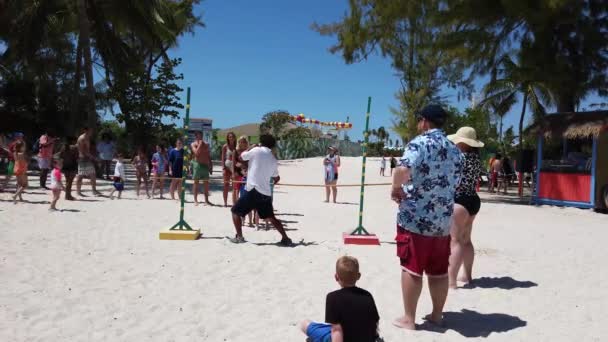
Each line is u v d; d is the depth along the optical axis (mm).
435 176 4594
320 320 4898
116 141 28062
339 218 12219
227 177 13102
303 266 6977
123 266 6645
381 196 18625
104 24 23219
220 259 7207
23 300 5133
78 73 24516
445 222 4676
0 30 23344
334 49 25797
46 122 28109
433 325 4906
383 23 24047
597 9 19906
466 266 6469
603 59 19984
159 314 4918
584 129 15930
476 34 19344
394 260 7527
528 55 19469
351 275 3865
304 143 56750
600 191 15664
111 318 4762
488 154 34000
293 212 13148
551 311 5438
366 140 8883
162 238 8516
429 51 22078
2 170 20969
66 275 6098
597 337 4699
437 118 4742
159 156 14898
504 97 24562
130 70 23938
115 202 13117
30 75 27719
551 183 17281
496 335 4695
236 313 5023
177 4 31250
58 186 11016
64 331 4410
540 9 17625
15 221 9445
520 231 11117
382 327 4793
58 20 25703
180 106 24234
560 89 19469
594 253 8742
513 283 6547
